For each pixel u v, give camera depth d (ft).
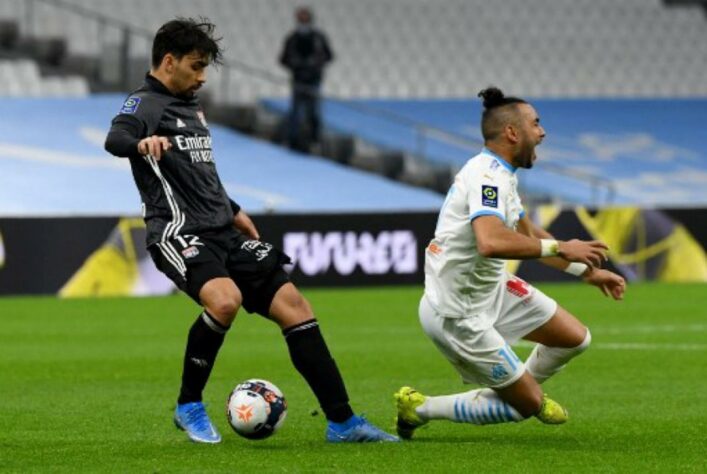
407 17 387.55
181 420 85.25
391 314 202.59
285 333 84.33
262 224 245.04
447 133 336.08
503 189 81.15
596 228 259.80
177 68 84.64
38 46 345.92
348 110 363.56
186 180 84.43
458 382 125.18
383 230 250.98
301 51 331.98
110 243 239.09
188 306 219.41
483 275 82.53
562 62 394.52
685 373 130.62
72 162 325.01
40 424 96.94
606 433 90.33
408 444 84.12
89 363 142.72
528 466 75.36
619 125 381.19
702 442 85.87
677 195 350.23
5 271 234.38
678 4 409.49
